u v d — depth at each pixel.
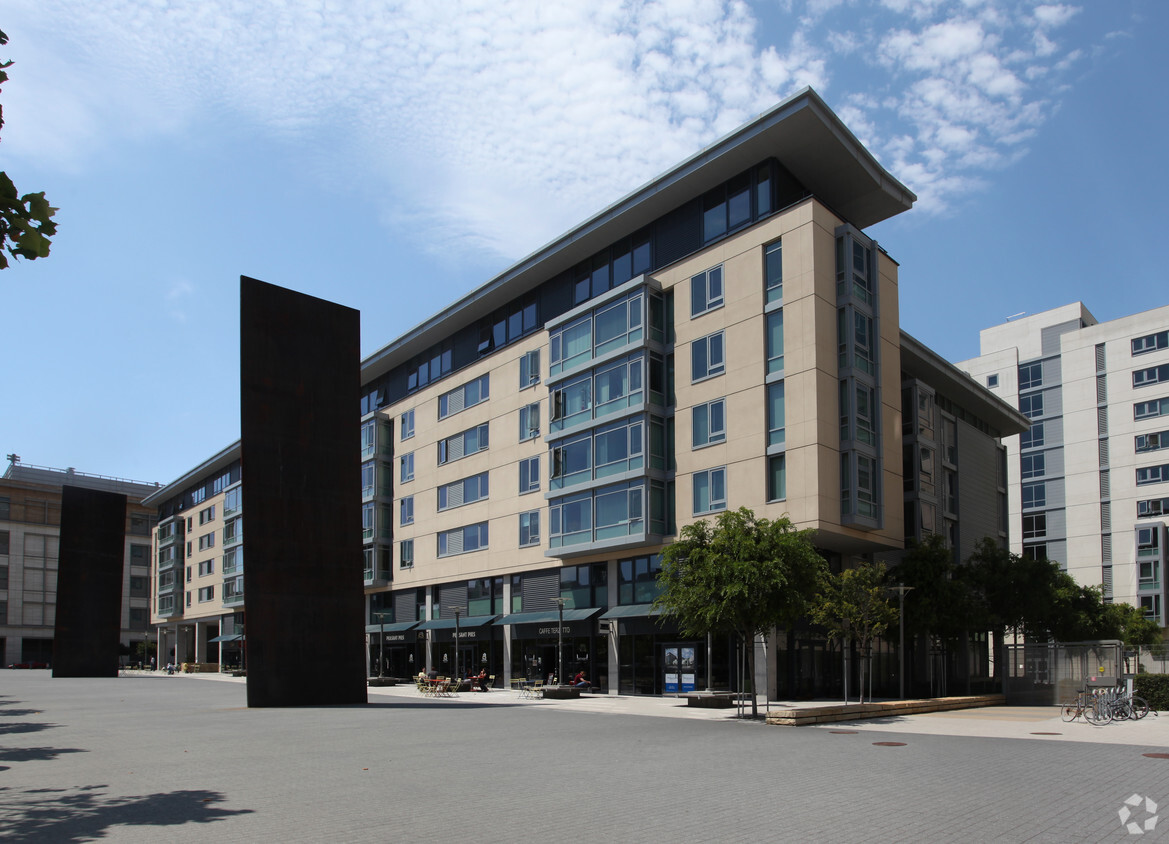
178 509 102.12
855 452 32.66
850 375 33.03
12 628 111.19
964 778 12.30
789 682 32.84
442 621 51.28
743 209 35.72
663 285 38.38
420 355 57.50
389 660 56.88
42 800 10.64
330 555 30.09
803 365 32.41
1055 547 78.56
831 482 32.00
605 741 17.61
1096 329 78.19
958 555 47.44
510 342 48.03
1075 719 23.47
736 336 34.88
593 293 42.78
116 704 31.16
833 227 34.22
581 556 40.88
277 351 30.05
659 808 10.02
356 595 30.45
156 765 14.00
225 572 84.75
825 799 10.60
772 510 32.69
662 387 37.81
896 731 20.00
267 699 28.09
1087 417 77.81
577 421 41.03
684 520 35.94
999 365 85.50
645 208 38.81
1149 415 73.62
